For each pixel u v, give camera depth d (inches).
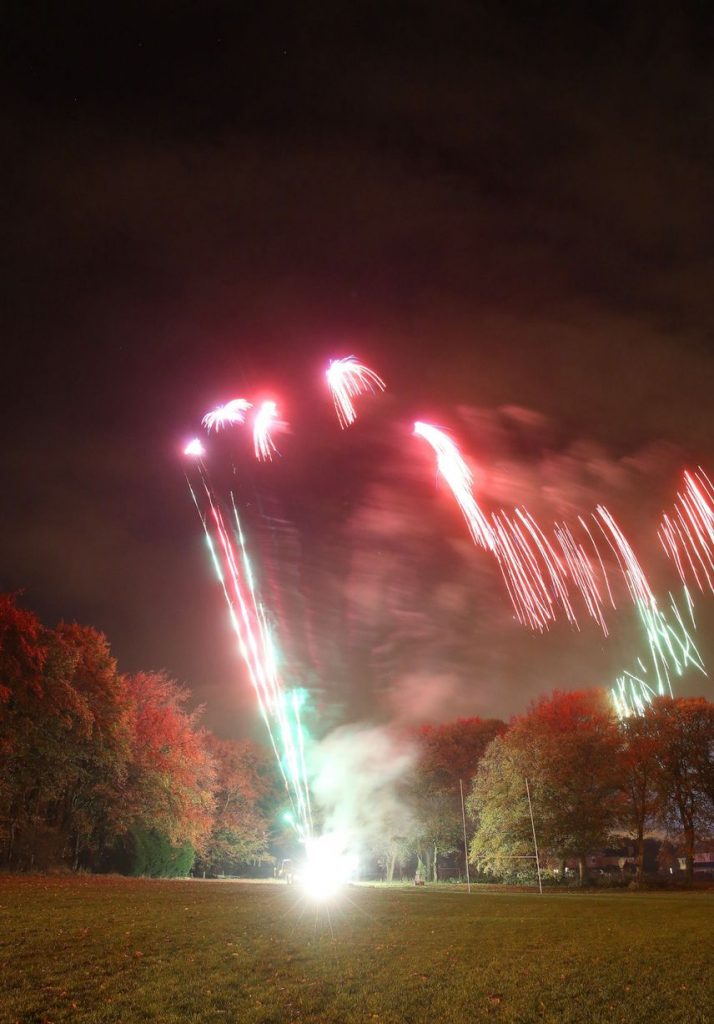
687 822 2773.1
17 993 591.8
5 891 1258.6
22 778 2100.1
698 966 741.9
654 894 2101.4
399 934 949.8
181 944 808.3
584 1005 597.9
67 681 2068.2
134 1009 567.5
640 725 2881.4
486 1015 572.1
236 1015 563.8
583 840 2755.9
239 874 4611.2
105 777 2412.6
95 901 1170.0
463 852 3715.6
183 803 2728.8
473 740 3772.1
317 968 725.3
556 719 3002.0
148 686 2832.2
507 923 1082.1
